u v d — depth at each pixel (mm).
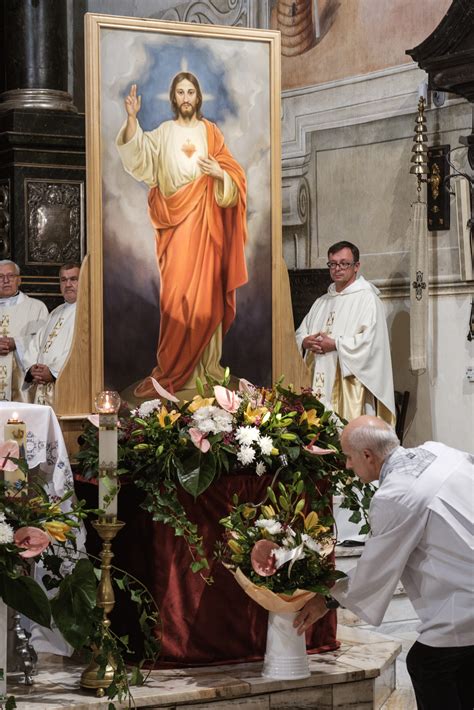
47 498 4172
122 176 5039
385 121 7699
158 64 5102
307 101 8289
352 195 7984
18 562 3949
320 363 7059
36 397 7164
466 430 7125
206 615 4520
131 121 5051
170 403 4977
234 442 4527
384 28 7660
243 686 4254
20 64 8672
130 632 4539
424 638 3812
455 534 3760
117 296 5035
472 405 7082
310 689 4383
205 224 5215
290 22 8359
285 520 4316
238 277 5305
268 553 4219
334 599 4152
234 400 4594
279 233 5387
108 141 5008
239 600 4574
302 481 4453
